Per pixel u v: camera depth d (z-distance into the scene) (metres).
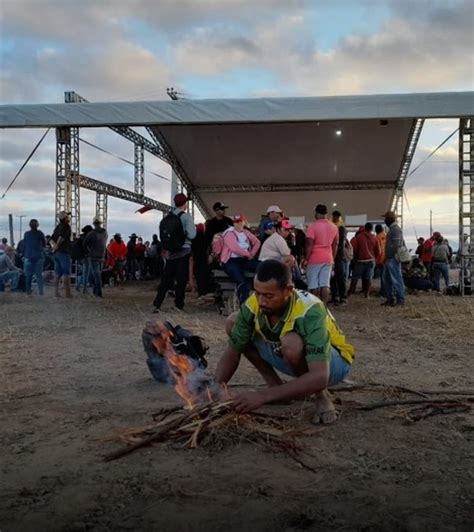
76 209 18.17
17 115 12.41
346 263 12.29
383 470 2.94
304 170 21.59
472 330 8.01
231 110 12.15
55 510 2.52
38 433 3.55
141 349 6.52
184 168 21.64
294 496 2.63
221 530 2.34
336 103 12.02
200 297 12.69
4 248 18.50
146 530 2.35
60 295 14.47
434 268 16.28
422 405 4.07
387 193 23.89
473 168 14.78
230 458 3.10
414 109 11.92
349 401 4.14
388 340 7.25
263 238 10.01
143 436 3.37
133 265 22.98
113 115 12.32
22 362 5.79
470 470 2.95
